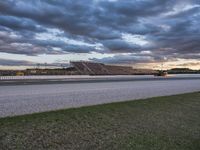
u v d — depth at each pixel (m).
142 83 34.97
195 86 31.53
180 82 40.03
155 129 9.65
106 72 96.31
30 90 20.50
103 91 21.86
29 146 7.01
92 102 15.24
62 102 14.78
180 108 14.50
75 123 9.77
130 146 7.49
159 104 15.35
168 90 24.86
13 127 8.66
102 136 8.34
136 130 9.34
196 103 16.58
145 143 7.86
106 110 12.59
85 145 7.39
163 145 7.77
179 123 10.87
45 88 22.81
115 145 7.52
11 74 56.47
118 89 24.14
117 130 9.19
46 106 13.22
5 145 6.95
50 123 9.50
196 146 7.90
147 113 12.54
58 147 7.09
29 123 9.30
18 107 12.59
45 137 7.86
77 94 19.00
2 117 10.11
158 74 88.81
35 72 66.25
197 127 10.33
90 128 9.23
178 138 8.63
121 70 113.00
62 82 32.84
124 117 11.37
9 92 18.52
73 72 80.00
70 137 8.04
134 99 17.17
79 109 12.46
